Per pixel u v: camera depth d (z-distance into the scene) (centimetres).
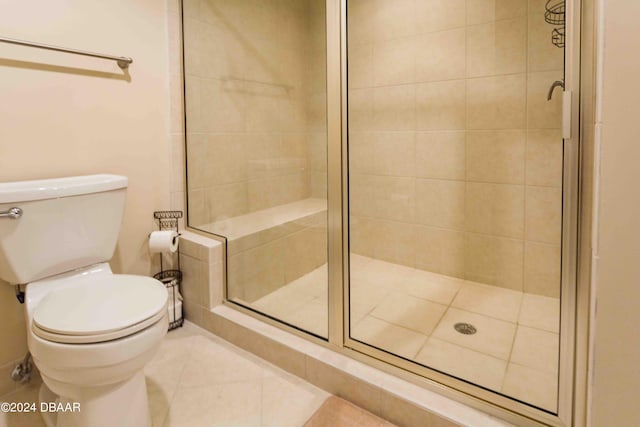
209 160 212
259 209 192
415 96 243
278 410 143
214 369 167
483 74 221
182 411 143
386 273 251
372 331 178
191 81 213
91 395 116
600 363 42
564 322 113
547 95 204
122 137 190
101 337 108
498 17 212
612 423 42
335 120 163
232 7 212
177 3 206
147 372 165
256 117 201
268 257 191
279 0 194
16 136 154
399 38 244
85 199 149
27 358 158
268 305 189
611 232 40
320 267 171
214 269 196
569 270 109
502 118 218
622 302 40
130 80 190
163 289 136
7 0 148
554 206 210
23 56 153
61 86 165
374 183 261
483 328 186
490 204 228
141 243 203
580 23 98
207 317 198
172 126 211
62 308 120
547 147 208
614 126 39
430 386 137
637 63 37
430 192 247
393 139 255
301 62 184
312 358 157
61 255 145
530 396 132
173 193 216
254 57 205
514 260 225
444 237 246
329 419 139
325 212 167
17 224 132
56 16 162
